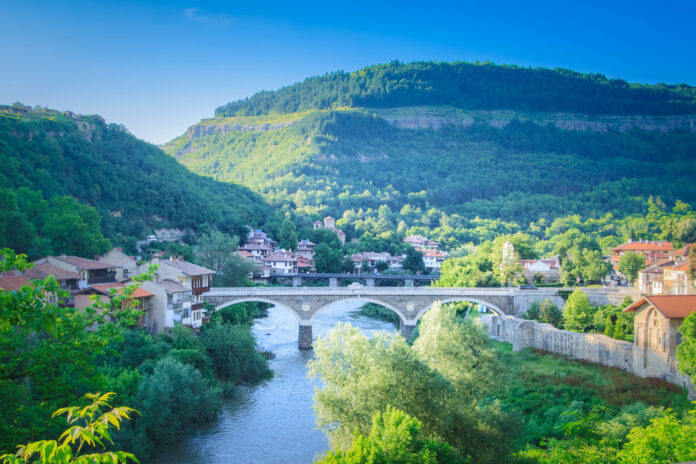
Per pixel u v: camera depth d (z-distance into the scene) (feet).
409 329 409.49
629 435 136.98
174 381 224.33
